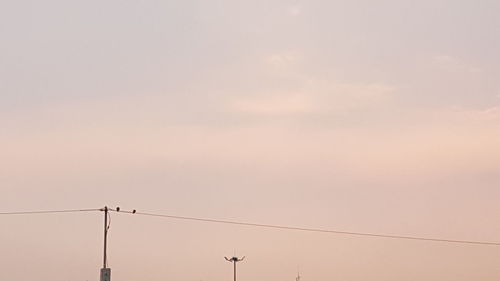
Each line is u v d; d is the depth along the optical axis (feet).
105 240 257.14
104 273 251.80
